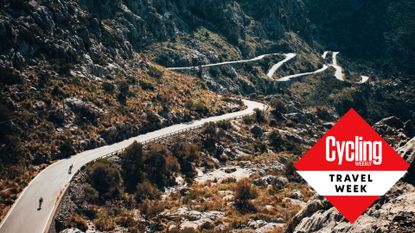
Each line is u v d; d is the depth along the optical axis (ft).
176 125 316.60
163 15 536.01
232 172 263.29
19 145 213.66
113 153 237.86
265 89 574.97
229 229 163.22
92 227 175.63
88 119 262.47
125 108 292.40
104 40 359.87
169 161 247.91
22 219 158.51
